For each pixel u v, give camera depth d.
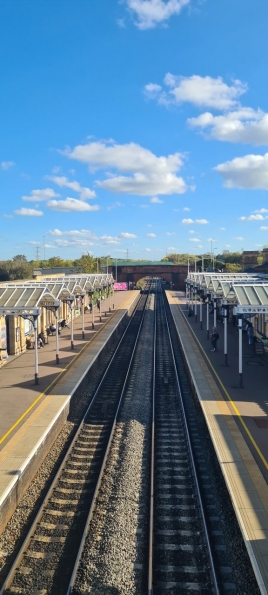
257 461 11.09
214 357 23.70
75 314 42.62
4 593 7.64
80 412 17.31
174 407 18.17
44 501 10.41
